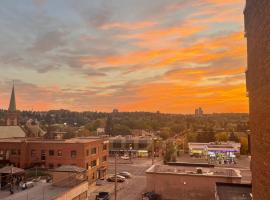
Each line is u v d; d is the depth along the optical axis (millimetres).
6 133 88875
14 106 132000
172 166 47812
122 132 161125
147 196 39781
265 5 10758
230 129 171750
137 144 106000
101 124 169875
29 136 101812
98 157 59594
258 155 13023
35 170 54719
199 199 40281
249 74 15156
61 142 56062
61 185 32312
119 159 91938
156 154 103625
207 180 40312
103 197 39906
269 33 10242
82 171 35156
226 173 42219
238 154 96875
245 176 56344
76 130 158000
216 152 93938
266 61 10852
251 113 14969
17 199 26531
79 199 33031
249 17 14297
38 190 30266
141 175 63281
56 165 56062
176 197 41344
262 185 12234
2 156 60219
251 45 14031
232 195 25391
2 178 47000
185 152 109812
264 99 11430
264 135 11633
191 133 147375
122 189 49219
